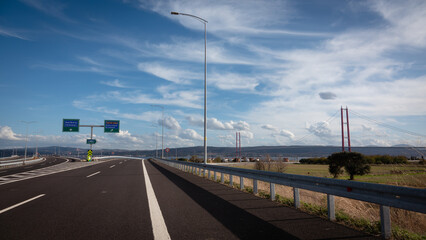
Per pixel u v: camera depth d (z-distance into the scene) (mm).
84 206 6707
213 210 6191
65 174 17156
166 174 17391
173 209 6316
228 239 4086
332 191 5148
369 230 4535
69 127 47000
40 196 8305
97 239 4109
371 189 4293
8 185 11234
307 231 4496
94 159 52344
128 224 4977
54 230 4602
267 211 6074
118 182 12359
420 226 6078
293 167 53281
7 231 4547
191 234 4348
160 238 4145
